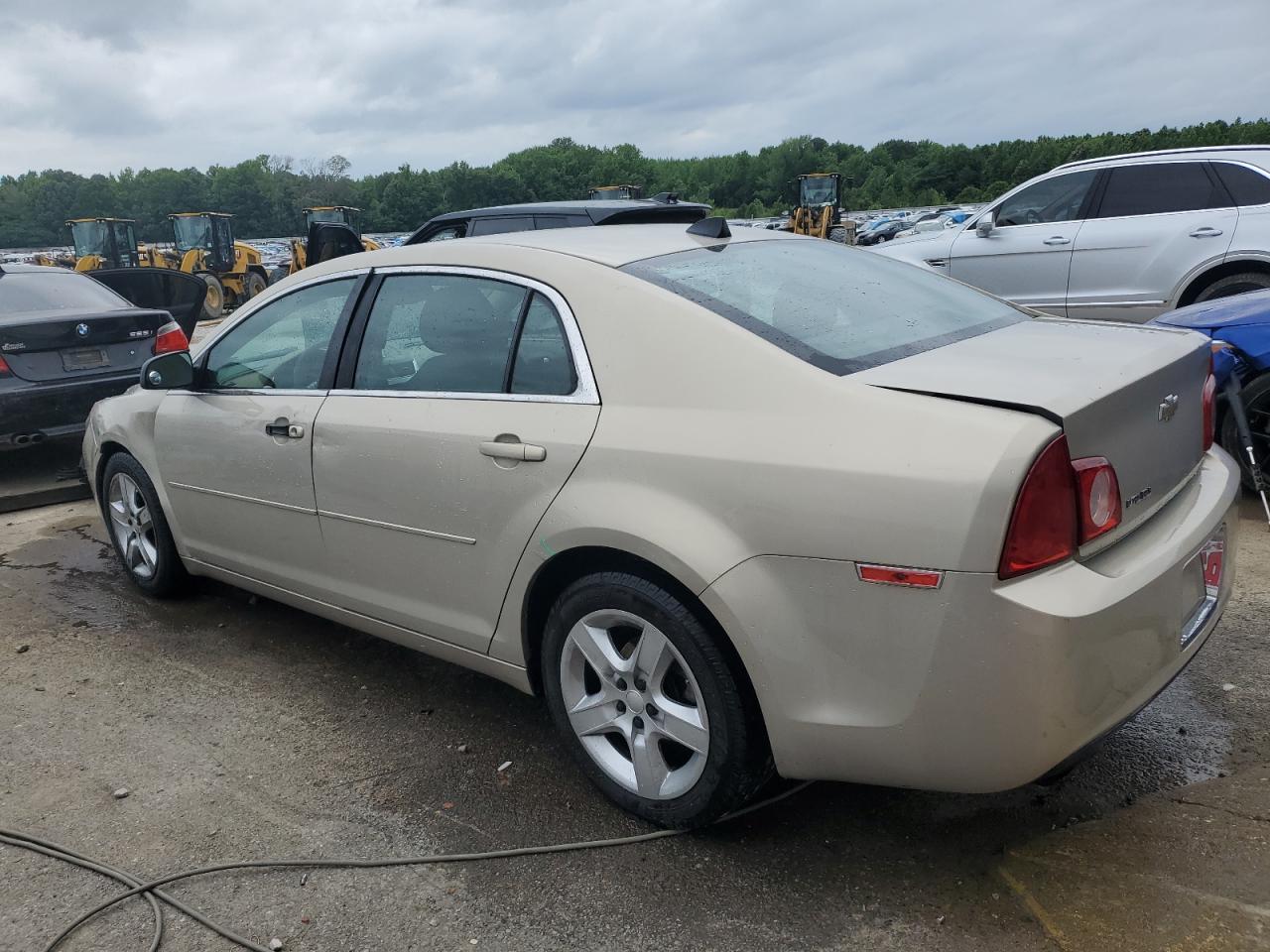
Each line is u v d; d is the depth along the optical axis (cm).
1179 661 238
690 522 238
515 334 289
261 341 375
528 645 291
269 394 363
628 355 261
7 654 406
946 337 271
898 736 218
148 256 2755
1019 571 203
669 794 261
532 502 271
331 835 275
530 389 282
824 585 220
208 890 254
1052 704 205
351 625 352
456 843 269
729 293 273
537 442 270
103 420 456
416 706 351
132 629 429
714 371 246
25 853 272
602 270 278
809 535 221
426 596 313
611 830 272
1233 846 247
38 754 324
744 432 235
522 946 230
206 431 386
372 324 333
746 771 246
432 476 297
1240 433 467
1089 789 276
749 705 242
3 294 691
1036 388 219
